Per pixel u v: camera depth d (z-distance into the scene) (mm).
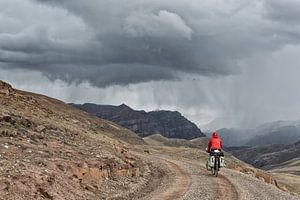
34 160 19453
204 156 63656
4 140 23469
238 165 55406
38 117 42844
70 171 19688
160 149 70125
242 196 21266
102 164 23219
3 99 46812
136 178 26203
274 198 21781
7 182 15055
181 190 22516
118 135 129500
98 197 18609
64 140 31328
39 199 15289
